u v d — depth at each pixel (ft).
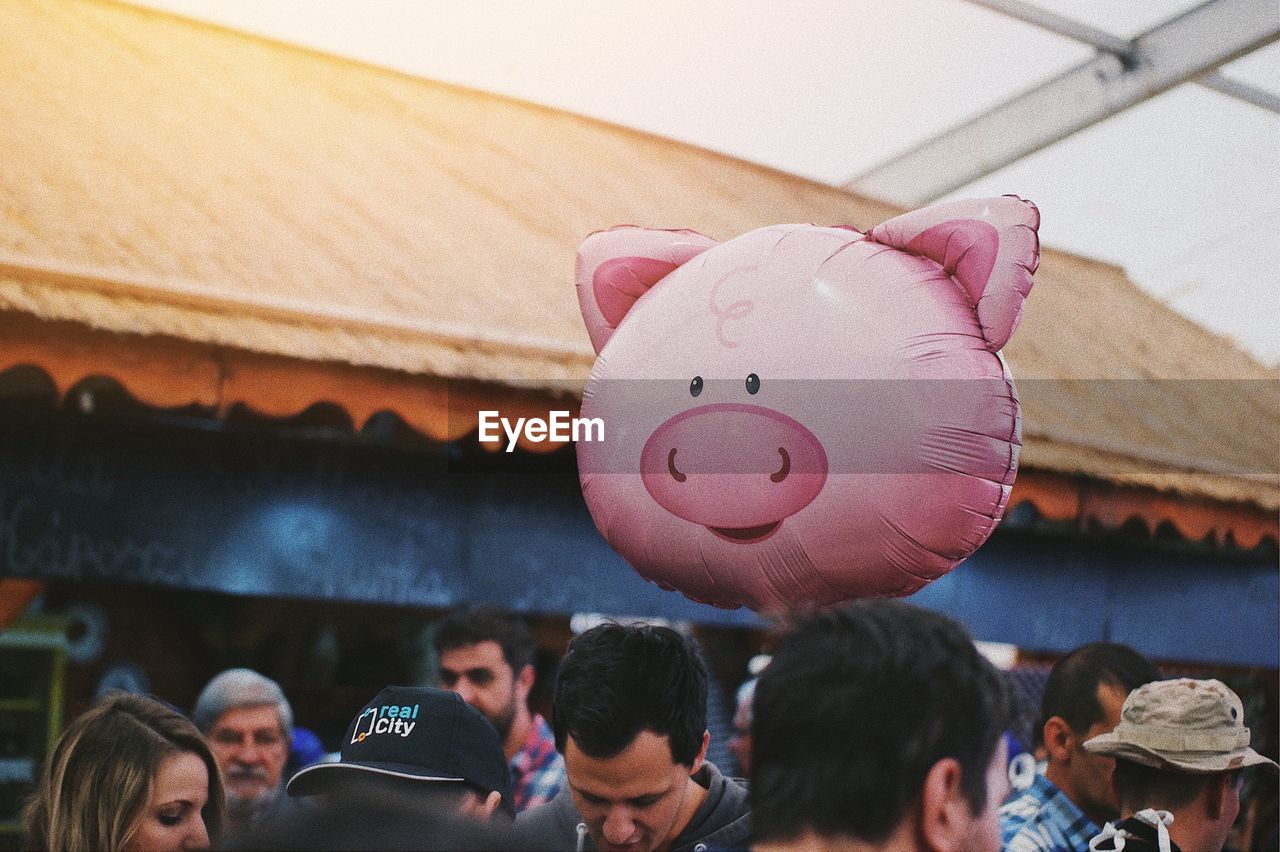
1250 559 16.16
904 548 6.16
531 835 3.72
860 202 16.49
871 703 3.93
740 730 12.79
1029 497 13.05
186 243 10.14
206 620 17.95
